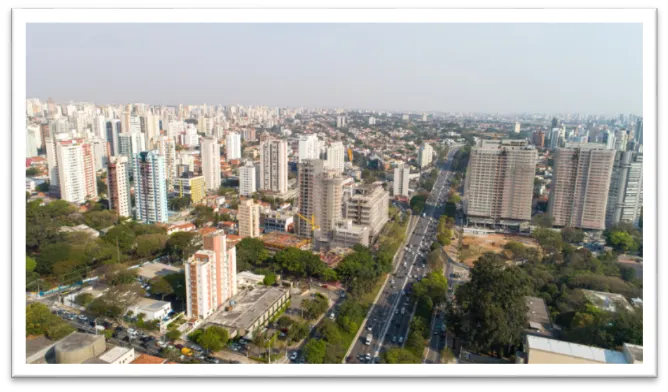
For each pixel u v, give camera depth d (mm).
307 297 93250
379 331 79062
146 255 111812
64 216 122000
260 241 115250
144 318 77750
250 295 87125
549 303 84062
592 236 124188
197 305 77688
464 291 75000
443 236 125250
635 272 98812
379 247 124625
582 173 124500
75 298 82688
